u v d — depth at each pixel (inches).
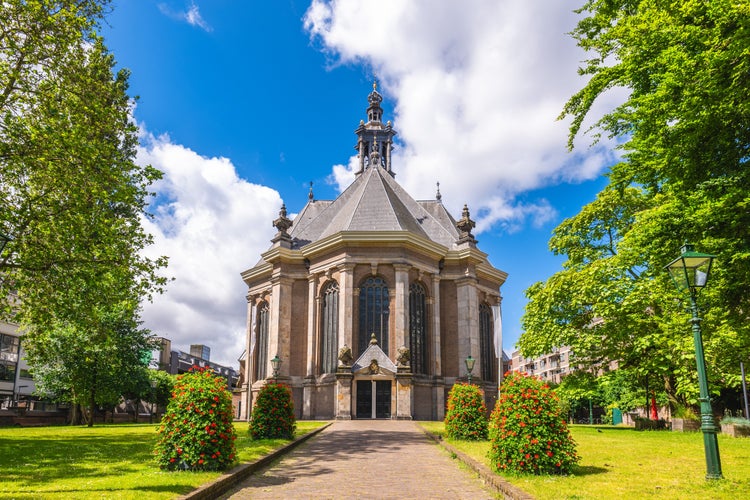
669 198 685.3
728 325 699.4
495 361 2236.7
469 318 2004.2
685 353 987.9
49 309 823.7
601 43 754.8
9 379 2514.8
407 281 1863.9
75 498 359.6
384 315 1871.3
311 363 1897.1
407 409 1685.5
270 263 2114.9
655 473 486.9
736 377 1047.6
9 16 777.6
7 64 774.5
